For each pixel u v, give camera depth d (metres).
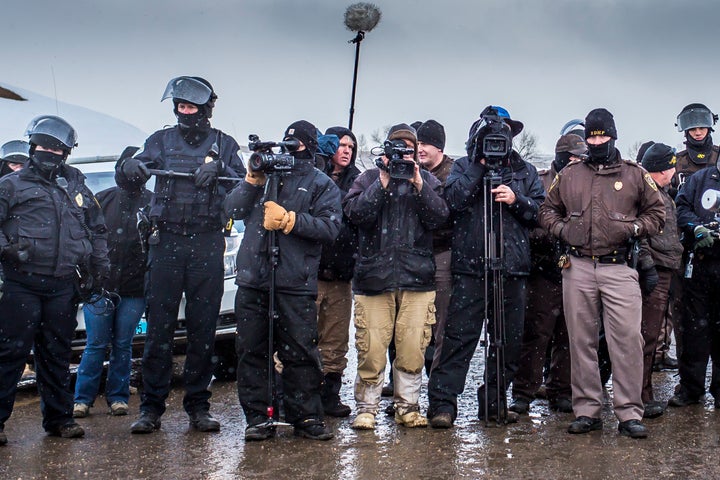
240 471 5.41
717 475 5.25
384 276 6.38
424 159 7.30
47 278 6.15
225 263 8.33
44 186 6.23
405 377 6.55
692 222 7.05
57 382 6.33
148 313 6.50
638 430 6.12
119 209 7.26
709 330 7.13
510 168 6.68
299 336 6.17
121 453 5.86
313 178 6.30
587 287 6.35
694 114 8.35
